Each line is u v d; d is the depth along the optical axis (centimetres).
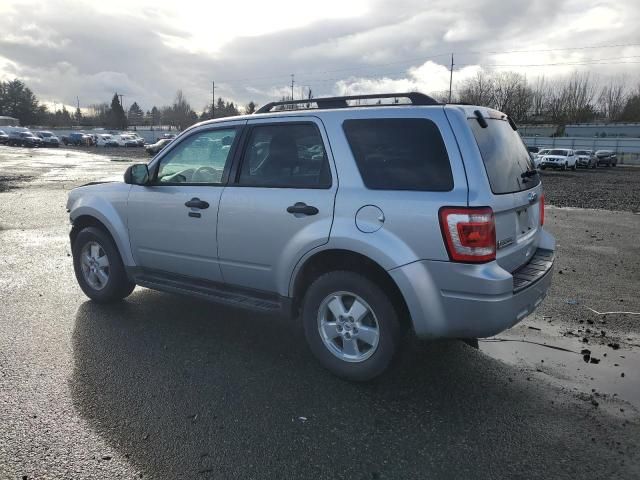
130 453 294
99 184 545
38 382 373
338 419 334
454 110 348
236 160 434
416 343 459
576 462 295
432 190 340
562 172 4044
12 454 290
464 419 338
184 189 462
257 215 409
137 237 500
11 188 1702
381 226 350
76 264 558
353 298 376
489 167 346
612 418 343
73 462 285
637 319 535
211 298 445
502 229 351
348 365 379
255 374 395
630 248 899
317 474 279
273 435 314
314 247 377
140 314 521
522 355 443
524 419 339
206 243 447
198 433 315
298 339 466
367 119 373
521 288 349
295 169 400
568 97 8456
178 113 11600
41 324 487
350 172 371
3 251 782
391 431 322
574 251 870
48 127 11450
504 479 279
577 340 479
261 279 420
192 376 389
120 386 371
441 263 334
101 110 14125
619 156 6012
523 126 7925
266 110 464
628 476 283
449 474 282
